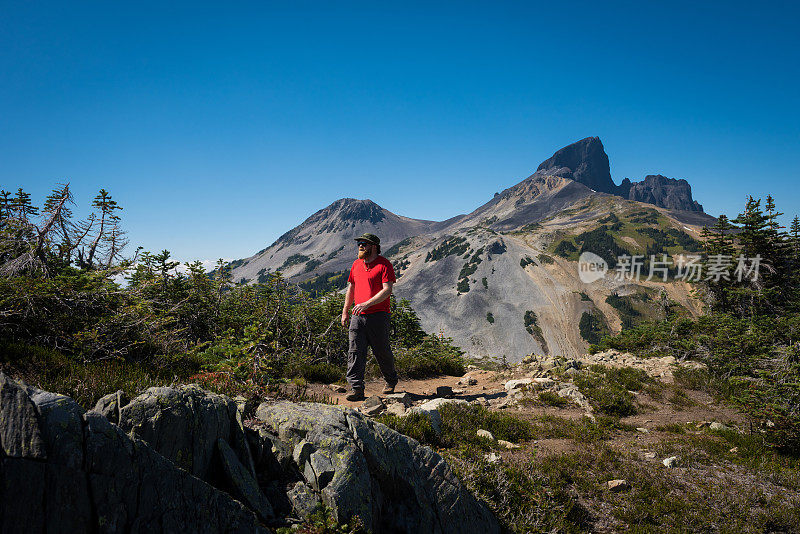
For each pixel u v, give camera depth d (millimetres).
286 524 2738
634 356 14641
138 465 2264
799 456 6266
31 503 1894
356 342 6246
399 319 13820
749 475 5738
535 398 8344
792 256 23703
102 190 7945
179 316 8117
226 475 2795
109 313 6027
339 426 3287
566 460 5391
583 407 8227
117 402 2656
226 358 5422
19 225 6715
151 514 2238
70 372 4320
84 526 2021
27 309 5043
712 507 4816
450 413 6133
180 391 2889
